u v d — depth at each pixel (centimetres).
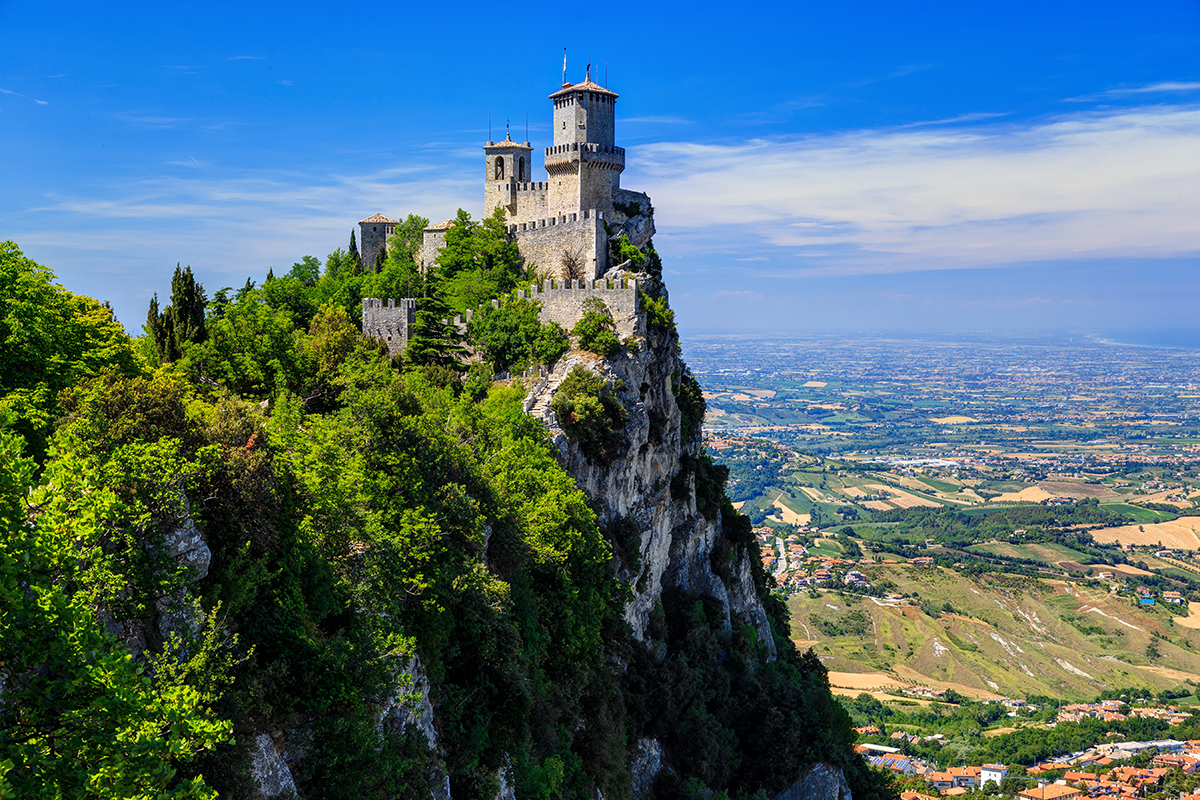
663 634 11281
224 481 4528
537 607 7538
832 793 11994
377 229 16175
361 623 5088
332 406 9331
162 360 9681
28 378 6100
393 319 11775
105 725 3098
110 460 4006
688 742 10269
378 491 6269
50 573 3441
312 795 4312
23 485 3291
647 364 11662
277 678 4262
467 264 13588
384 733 4825
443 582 6100
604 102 14300
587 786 7475
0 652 3002
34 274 6412
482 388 10794
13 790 2825
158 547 3875
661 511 11781
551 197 14438
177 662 3681
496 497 7438
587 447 10450
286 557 4716
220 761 3756
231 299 11775
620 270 12812
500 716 6316
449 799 5191
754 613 14712
